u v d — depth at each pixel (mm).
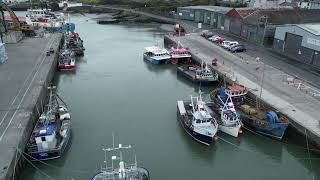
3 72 55469
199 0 138250
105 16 139750
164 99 51656
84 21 128125
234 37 83500
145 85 57969
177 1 143500
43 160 34906
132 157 36125
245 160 36469
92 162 35281
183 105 45250
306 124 37625
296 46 62969
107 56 76500
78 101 50719
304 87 48688
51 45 75438
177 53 69562
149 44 88125
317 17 79375
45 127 35844
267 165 35625
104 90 55375
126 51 81062
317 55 57438
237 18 84062
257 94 46156
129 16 131375
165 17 122188
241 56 65625
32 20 101688
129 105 49281
